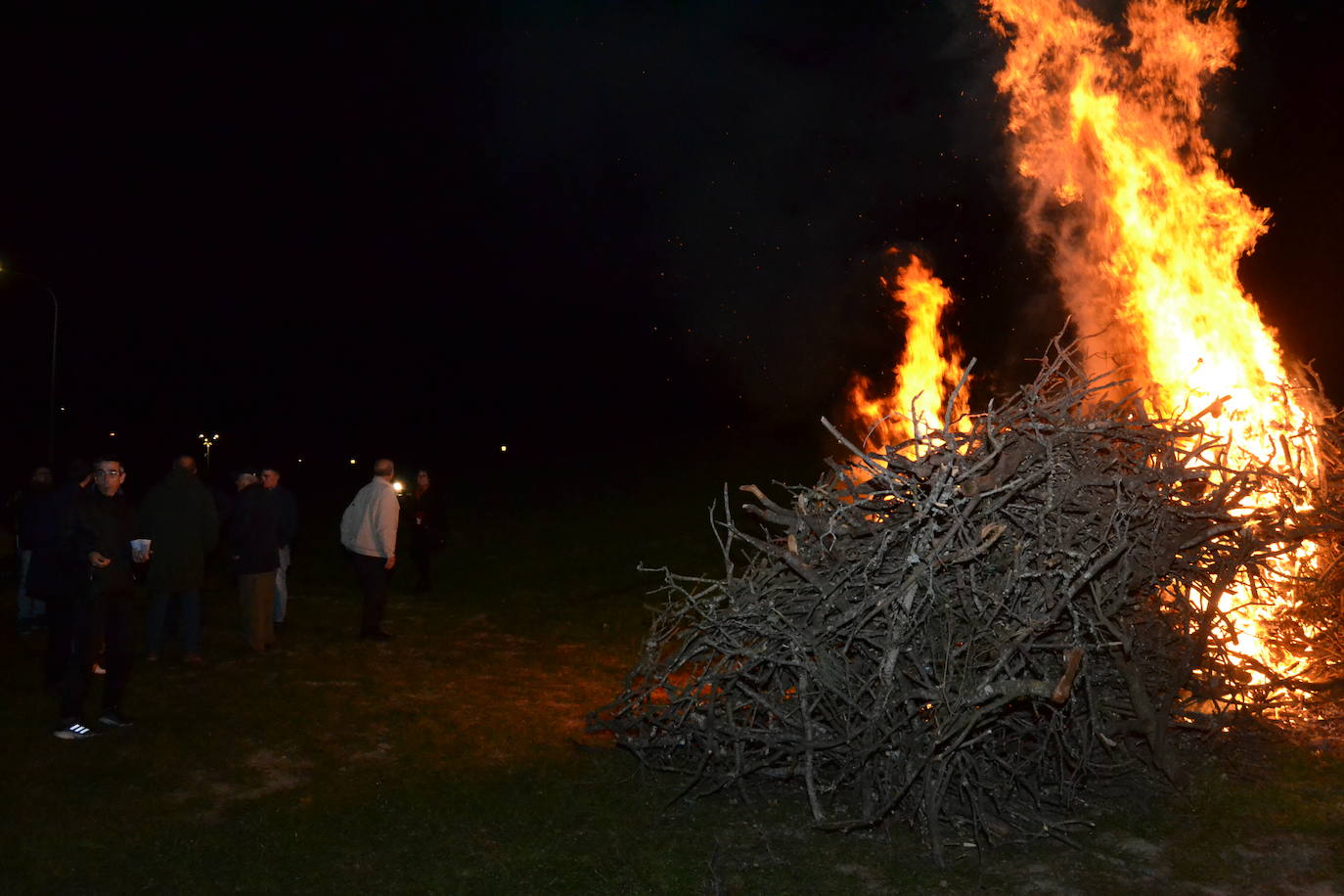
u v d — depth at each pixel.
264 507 9.12
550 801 5.56
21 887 4.55
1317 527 6.18
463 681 8.14
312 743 6.54
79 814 5.35
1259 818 5.10
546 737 6.70
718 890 4.53
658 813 5.40
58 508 7.47
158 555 8.46
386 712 7.23
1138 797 5.39
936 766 5.00
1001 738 5.45
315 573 13.93
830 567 5.49
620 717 6.46
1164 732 5.41
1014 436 5.44
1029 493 5.38
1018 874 4.65
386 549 9.59
